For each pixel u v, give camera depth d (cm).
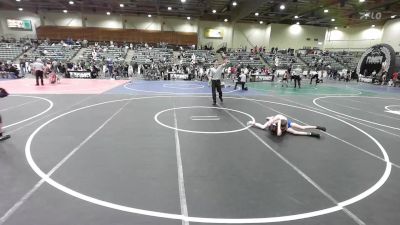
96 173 412
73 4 3291
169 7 3281
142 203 332
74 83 1792
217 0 2833
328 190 382
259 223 299
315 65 3447
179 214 311
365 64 2992
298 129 718
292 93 1579
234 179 406
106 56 3095
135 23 3944
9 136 570
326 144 596
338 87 2152
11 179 385
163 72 2447
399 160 514
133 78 2411
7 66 2228
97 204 327
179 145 553
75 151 502
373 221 312
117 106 969
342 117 916
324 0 2588
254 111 950
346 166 474
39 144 536
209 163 464
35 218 296
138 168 434
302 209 330
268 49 4172
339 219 312
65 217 299
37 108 890
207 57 3359
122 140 575
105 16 3872
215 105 1048
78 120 741
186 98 1216
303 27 4209
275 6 2962
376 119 907
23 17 3734
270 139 614
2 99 1053
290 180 409
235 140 598
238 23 4134
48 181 382
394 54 2631
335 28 4366
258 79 2531
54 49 3170
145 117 799
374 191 384
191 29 4038
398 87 2359
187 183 388
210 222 298
